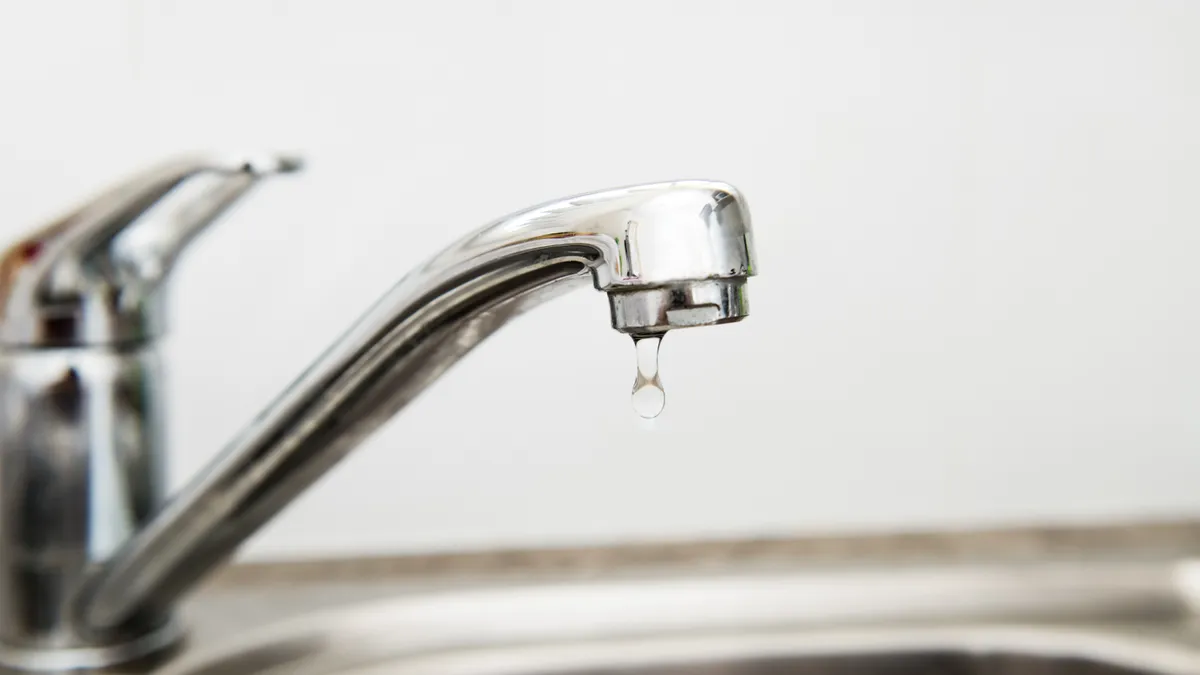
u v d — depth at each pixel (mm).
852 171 637
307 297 637
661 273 396
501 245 416
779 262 642
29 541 527
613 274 400
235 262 634
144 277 521
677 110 633
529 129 632
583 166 634
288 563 631
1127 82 634
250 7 624
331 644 582
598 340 644
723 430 650
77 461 525
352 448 481
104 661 537
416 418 644
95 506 528
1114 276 644
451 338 449
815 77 633
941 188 639
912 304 645
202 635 568
